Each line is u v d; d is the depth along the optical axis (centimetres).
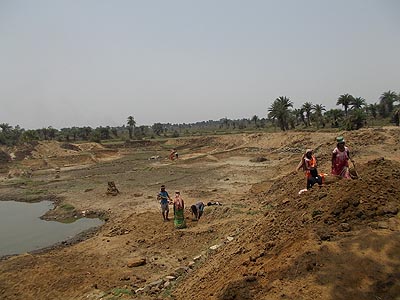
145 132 12512
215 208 1745
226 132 9450
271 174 3152
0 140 7225
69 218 2244
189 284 886
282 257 612
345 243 569
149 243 1415
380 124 5984
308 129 6500
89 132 10356
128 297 924
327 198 740
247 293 544
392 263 511
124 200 2531
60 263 1291
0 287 1119
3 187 3691
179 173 3744
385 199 666
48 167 5312
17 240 1852
